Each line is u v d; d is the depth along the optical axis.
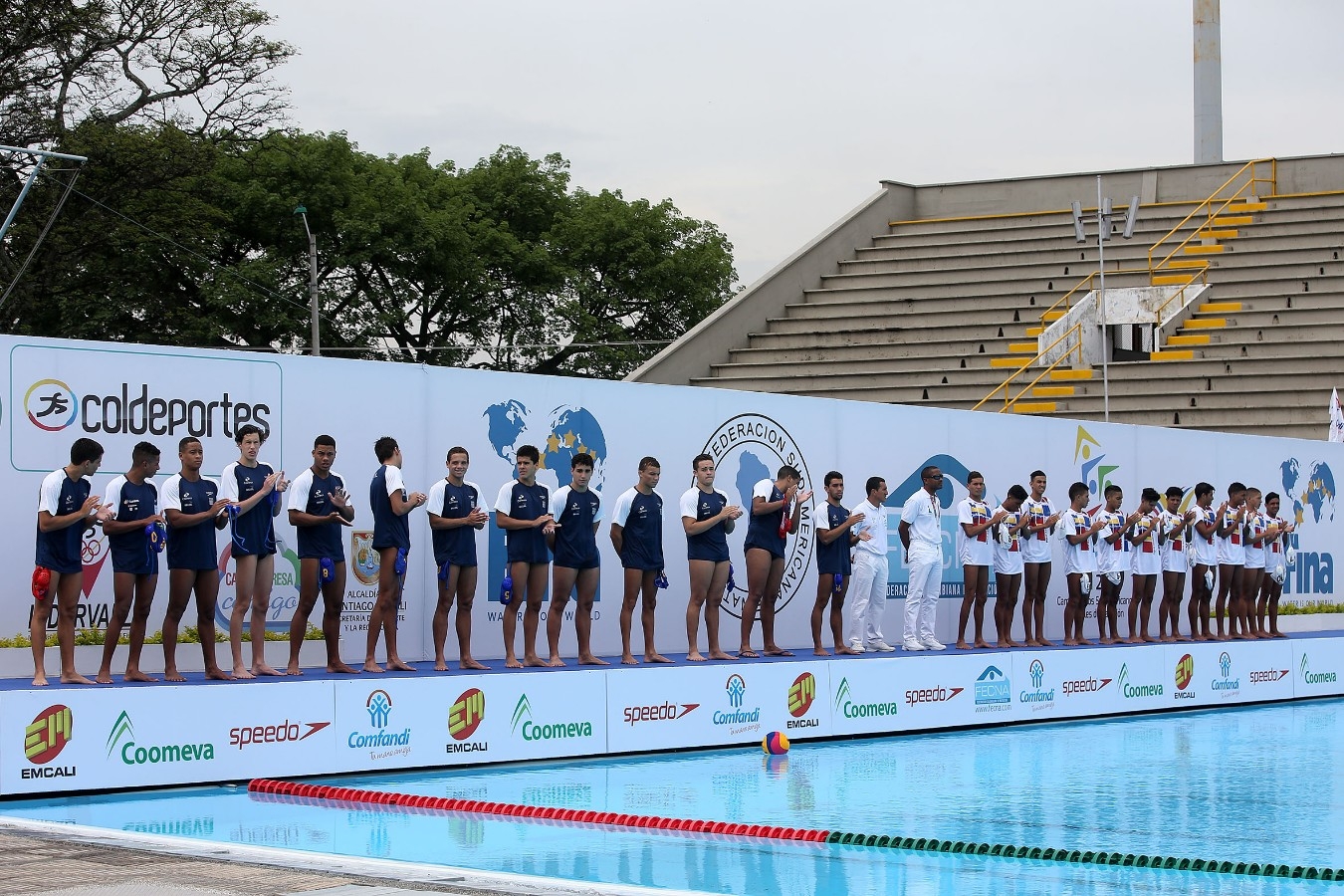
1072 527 15.73
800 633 15.09
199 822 8.37
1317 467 20.41
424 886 6.40
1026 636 15.42
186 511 10.15
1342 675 17.70
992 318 26.09
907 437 15.92
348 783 9.96
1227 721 14.63
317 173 34.81
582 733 11.39
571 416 13.40
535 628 11.86
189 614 11.46
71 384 10.80
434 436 12.58
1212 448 18.86
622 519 12.35
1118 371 24.19
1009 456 16.83
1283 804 9.36
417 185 39.59
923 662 13.50
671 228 42.91
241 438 10.53
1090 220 28.16
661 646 13.98
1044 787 10.04
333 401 12.05
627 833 8.17
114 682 9.95
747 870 7.16
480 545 12.88
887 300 27.17
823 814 8.89
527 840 7.88
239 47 35.22
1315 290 25.14
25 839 7.53
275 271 33.91
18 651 10.47
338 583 10.84
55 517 9.55
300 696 10.05
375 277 37.44
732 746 12.22
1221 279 26.16
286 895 6.11
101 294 32.94
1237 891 6.81
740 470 14.55
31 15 30.66
